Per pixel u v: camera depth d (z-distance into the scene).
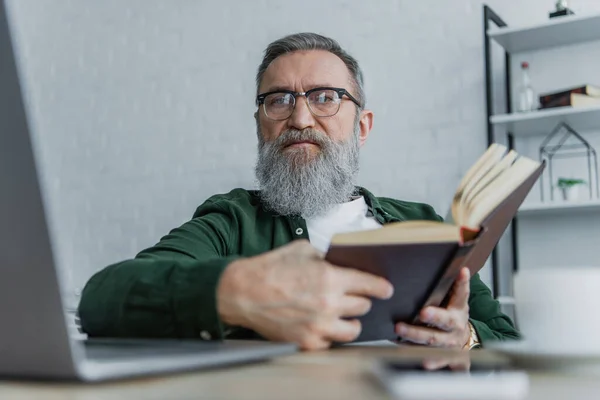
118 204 3.80
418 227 0.68
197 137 3.65
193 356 0.46
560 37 2.75
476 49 3.06
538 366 0.48
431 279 0.74
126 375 0.41
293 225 1.59
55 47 4.08
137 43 3.87
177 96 3.73
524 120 2.66
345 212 1.71
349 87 1.80
